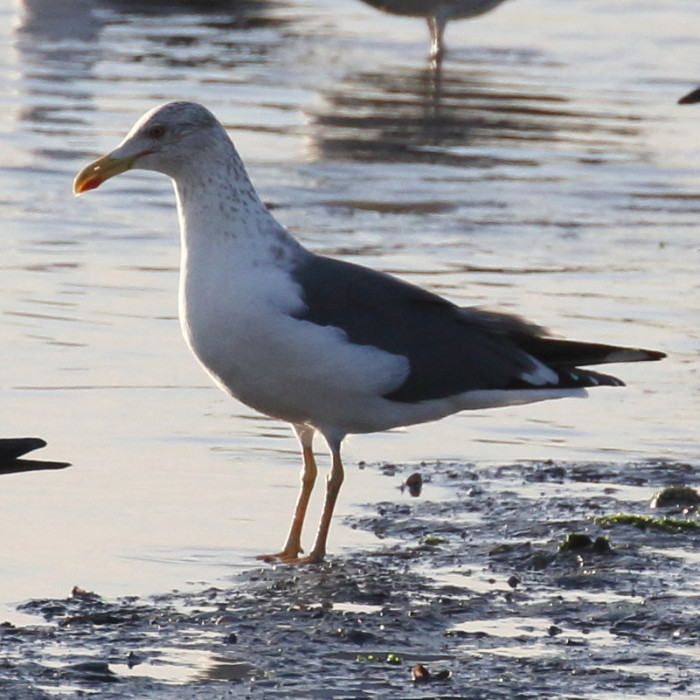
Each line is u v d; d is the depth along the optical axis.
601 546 11.13
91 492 12.01
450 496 12.32
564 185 22.69
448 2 32.16
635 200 22.08
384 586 10.47
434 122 26.48
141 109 26.64
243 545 11.23
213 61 31.61
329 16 38.72
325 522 11.24
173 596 10.22
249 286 11.26
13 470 9.74
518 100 28.58
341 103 27.75
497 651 9.35
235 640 9.44
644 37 35.97
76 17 35.12
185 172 11.55
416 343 11.48
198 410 13.98
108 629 9.57
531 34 36.19
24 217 20.17
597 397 14.84
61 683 8.67
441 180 22.70
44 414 13.61
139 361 15.14
